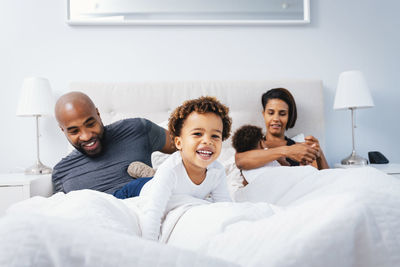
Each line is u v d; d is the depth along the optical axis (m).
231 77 2.23
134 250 0.31
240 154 1.77
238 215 0.67
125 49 2.19
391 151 2.29
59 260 0.29
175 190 0.99
